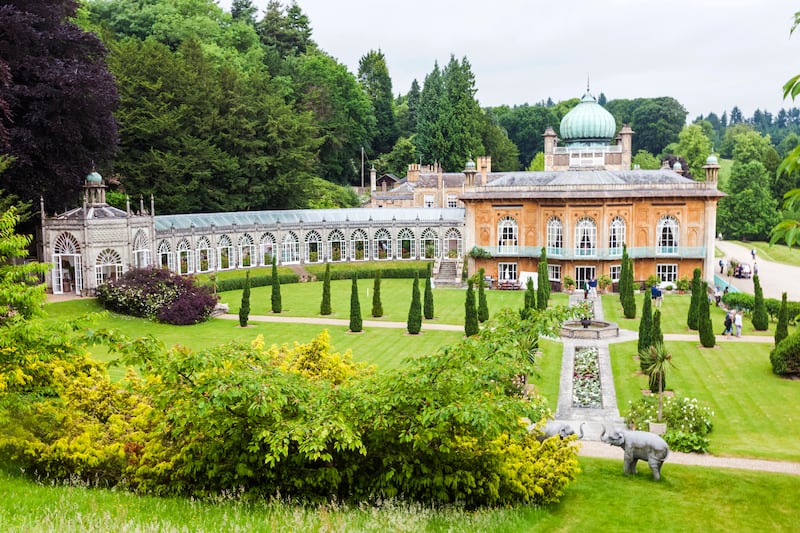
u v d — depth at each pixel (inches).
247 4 7317.9
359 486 1136.2
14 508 954.1
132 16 5595.5
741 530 1142.3
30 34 2888.8
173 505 1050.1
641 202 4052.7
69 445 1146.0
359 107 6860.2
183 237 3878.0
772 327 2989.7
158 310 3021.7
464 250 4313.5
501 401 1089.4
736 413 1948.8
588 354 2556.6
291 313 3284.9
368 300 3614.7
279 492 1088.2
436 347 2642.7
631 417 1862.7
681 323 3078.2
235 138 4569.4
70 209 3535.9
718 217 6678.2
